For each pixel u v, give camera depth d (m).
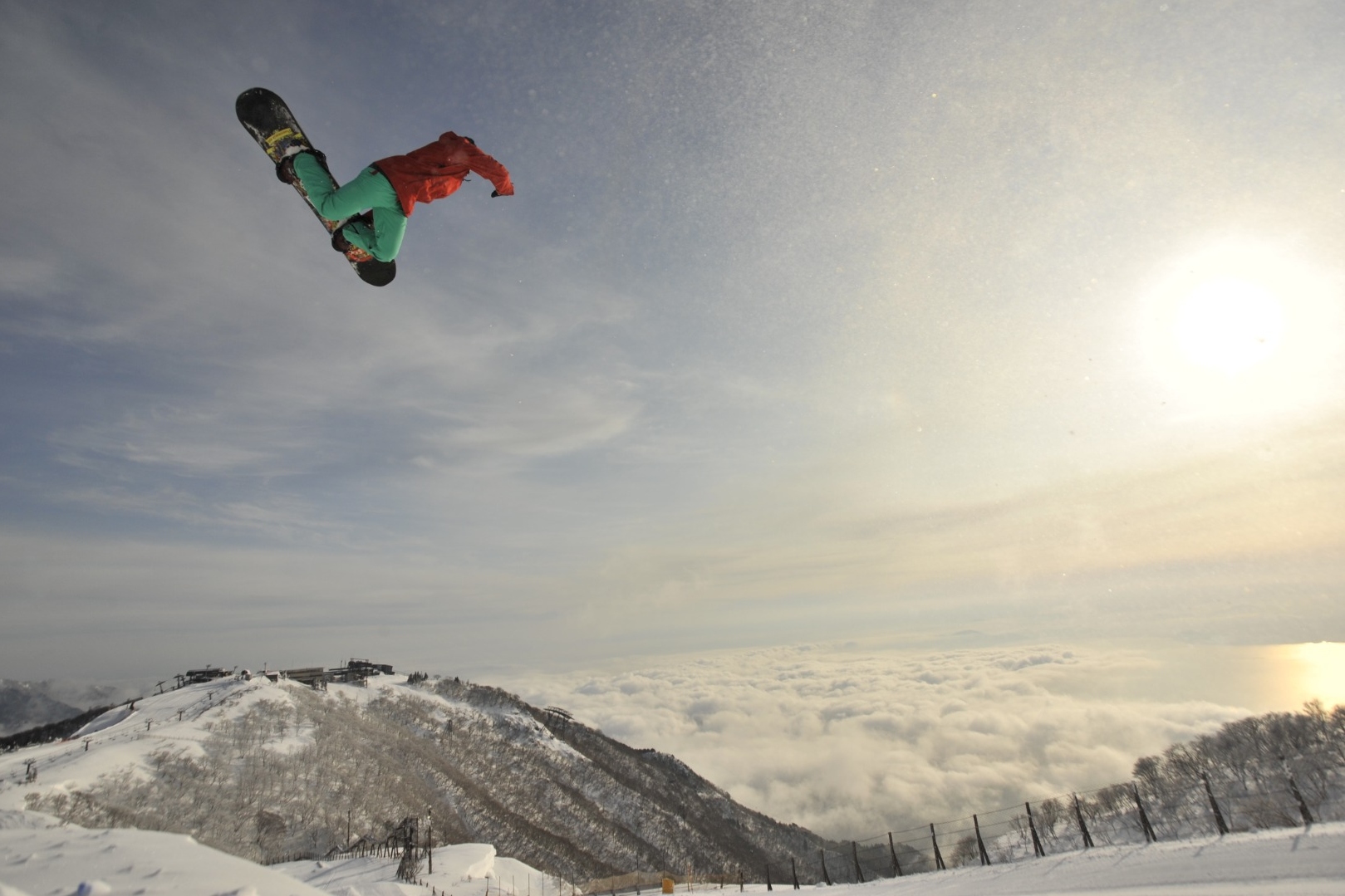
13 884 3.37
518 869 37.22
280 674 106.69
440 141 4.50
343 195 4.35
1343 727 38.41
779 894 18.98
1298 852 7.60
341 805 54.88
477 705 157.62
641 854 98.75
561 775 129.25
